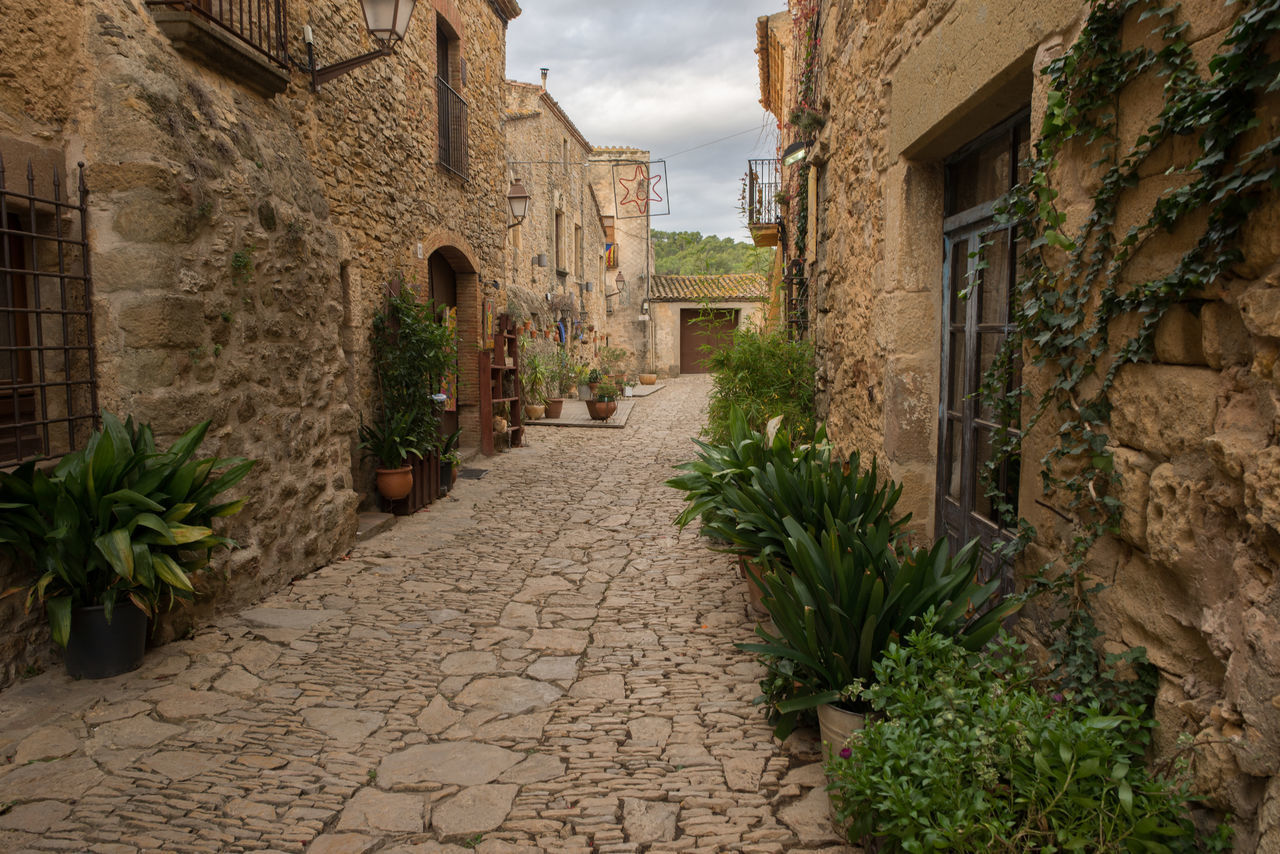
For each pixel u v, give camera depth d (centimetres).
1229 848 143
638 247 2727
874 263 415
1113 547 190
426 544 554
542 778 247
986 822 156
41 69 327
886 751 182
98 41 337
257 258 420
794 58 897
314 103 545
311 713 293
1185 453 162
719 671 329
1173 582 166
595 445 1090
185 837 216
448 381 928
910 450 374
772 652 242
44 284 334
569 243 2008
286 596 431
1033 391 228
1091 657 191
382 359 660
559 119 1883
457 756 261
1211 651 152
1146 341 173
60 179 335
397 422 636
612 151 2550
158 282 345
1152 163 173
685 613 404
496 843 214
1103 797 150
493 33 1038
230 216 394
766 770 249
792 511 345
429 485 695
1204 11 155
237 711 293
